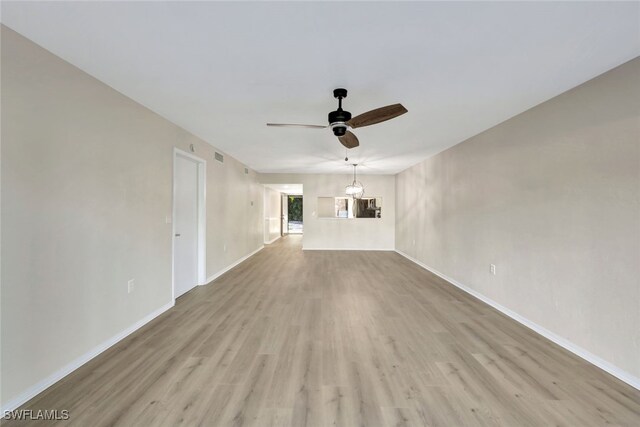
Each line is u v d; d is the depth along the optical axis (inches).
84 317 87.8
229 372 83.4
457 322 120.3
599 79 87.7
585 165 91.9
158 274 127.8
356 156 218.1
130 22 64.7
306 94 103.7
